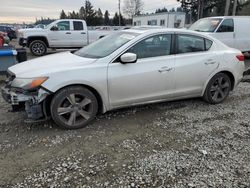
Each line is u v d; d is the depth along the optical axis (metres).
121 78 4.46
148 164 3.39
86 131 4.27
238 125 4.58
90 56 4.70
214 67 5.33
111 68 4.40
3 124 4.49
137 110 5.15
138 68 4.58
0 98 5.84
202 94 5.43
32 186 2.96
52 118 4.23
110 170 3.26
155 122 4.64
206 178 3.12
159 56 4.80
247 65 10.78
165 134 4.21
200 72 5.20
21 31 14.85
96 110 4.45
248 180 3.10
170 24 40.94
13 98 4.12
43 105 4.15
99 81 4.31
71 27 15.33
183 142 3.96
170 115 4.96
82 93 4.26
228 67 5.49
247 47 11.72
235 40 11.27
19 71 4.31
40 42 14.85
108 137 4.08
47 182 3.03
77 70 4.19
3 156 3.54
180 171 3.26
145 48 4.70
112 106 4.57
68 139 4.00
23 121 4.61
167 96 5.00
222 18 11.16
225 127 4.50
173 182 3.05
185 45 5.08
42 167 3.30
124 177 3.13
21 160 3.45
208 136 4.16
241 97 6.12
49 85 4.02
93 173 3.20
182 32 5.05
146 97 4.79
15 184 2.99
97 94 4.45
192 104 5.57
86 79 4.21
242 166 3.37
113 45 4.76
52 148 3.74
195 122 4.68
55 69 4.14
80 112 4.32
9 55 7.06
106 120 4.68
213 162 3.45
